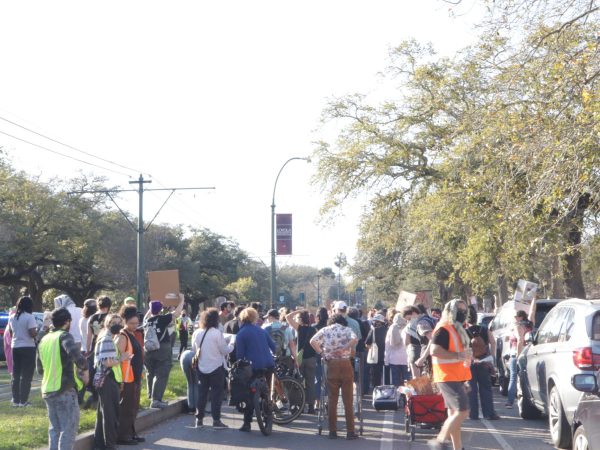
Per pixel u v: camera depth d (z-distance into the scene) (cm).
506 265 2550
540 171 1390
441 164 2558
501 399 1741
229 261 8625
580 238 2183
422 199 2892
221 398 1272
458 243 3019
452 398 925
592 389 766
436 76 2666
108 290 6850
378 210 3039
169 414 1387
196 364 1268
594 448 771
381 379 1755
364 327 1720
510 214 1523
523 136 1382
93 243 5650
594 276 3017
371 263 5631
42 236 5200
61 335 863
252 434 1220
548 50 1320
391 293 6681
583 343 1003
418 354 1387
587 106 1217
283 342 1492
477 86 1862
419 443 1128
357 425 1319
